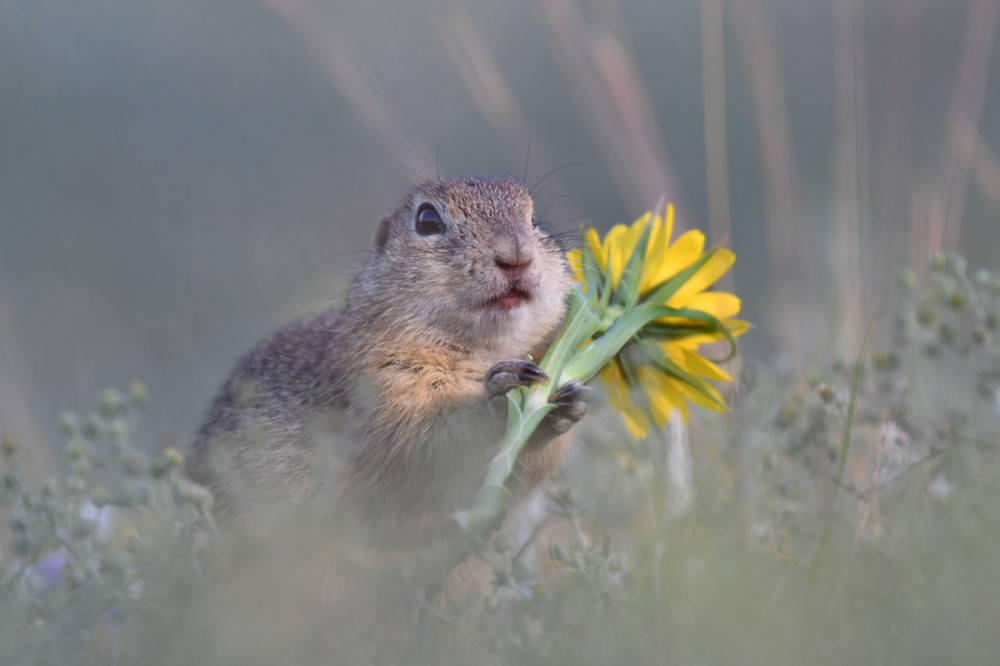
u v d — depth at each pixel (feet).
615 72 52.26
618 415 36.73
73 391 55.88
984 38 50.49
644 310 31.60
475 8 93.50
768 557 27.20
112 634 27.63
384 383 32.76
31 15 94.32
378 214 76.79
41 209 75.92
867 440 34.40
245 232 72.79
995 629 21.03
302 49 91.91
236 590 28.22
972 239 50.67
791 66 83.76
